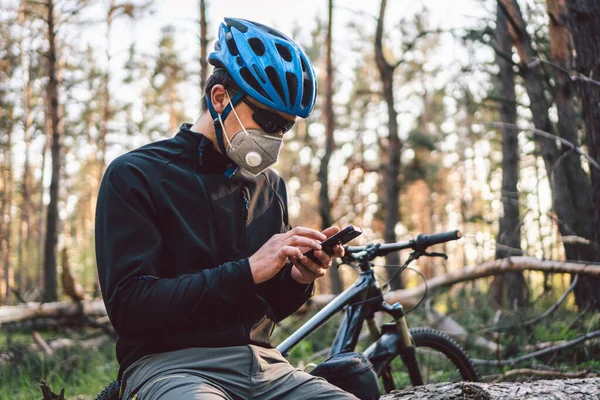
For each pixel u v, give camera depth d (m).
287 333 5.96
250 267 1.58
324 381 1.80
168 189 1.71
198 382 1.60
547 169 6.44
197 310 1.56
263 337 1.82
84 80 17.39
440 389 2.20
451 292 6.16
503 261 5.64
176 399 1.54
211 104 1.82
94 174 29.25
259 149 1.79
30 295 8.84
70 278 6.23
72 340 6.00
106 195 1.65
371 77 25.30
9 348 5.26
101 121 24.59
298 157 29.83
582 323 5.23
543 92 6.58
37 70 19.66
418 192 29.88
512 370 4.47
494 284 7.39
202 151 1.79
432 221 32.69
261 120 1.78
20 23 18.72
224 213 1.79
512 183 9.62
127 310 1.55
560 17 5.57
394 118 10.70
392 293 6.20
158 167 1.72
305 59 1.86
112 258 1.58
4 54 20.08
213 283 1.55
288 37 1.91
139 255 1.58
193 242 1.71
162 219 1.70
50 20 12.51
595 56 5.15
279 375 1.77
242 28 1.85
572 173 5.92
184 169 1.76
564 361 4.76
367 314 2.63
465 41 7.73
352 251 2.64
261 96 1.75
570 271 5.19
